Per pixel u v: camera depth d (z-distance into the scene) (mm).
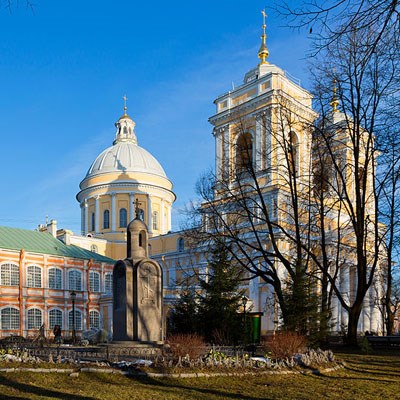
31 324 55688
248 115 48156
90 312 60938
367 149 26188
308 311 25016
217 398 12156
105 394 12266
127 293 21562
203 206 35156
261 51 51906
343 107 26312
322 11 7594
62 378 14227
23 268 56344
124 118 87625
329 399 12242
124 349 19750
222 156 50219
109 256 75375
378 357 21031
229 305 26828
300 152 42969
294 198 29500
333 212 49562
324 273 27359
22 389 12703
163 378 14398
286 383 14383
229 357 16641
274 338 18969
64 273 59750
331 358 18281
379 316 55031
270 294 44094
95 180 79562
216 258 29594
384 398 12469
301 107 44375
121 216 77875
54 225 66000
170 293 48062
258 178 45750
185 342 17266
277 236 42500
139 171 79062
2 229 59688
